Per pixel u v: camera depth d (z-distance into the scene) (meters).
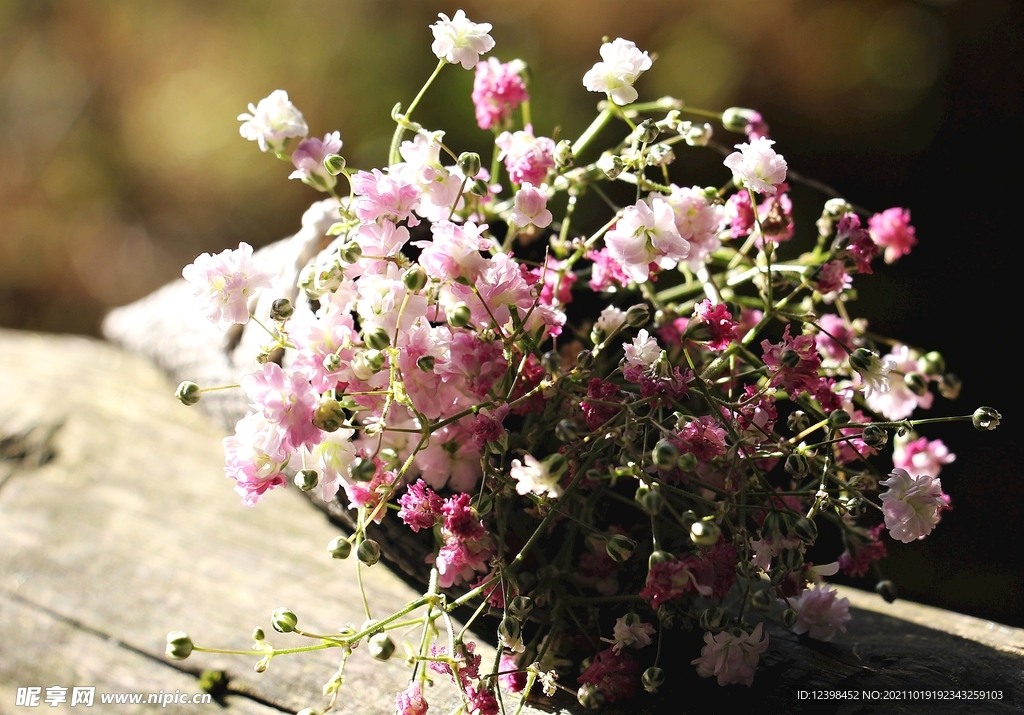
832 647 0.40
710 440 0.37
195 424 0.49
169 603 0.42
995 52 0.94
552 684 0.38
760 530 0.38
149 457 0.48
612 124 0.97
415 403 0.38
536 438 0.39
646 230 0.38
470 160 0.38
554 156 0.39
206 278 0.38
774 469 0.42
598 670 0.38
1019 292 0.87
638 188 0.39
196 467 0.47
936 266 0.90
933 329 0.86
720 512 0.38
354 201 0.38
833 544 0.45
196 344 0.46
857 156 0.98
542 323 0.38
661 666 0.39
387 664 0.40
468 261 0.37
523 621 0.38
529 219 0.38
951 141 0.95
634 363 0.38
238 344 0.44
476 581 0.39
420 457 0.39
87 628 0.42
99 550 0.44
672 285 0.64
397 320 0.38
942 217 0.93
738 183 0.40
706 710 0.38
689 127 0.39
